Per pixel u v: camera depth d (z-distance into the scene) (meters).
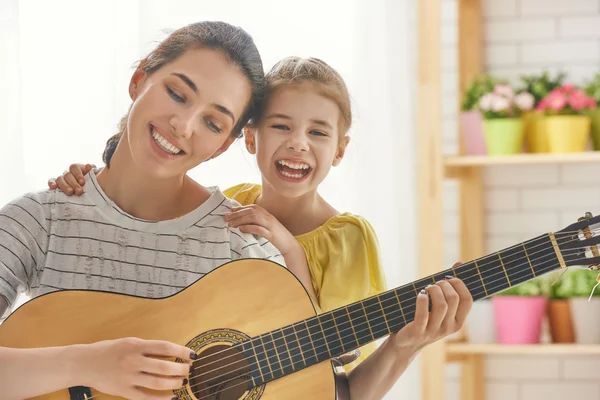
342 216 2.09
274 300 1.52
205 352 1.47
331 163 1.99
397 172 3.17
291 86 1.94
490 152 2.88
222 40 1.59
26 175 3.10
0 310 1.48
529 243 1.56
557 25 3.25
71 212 1.55
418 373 3.11
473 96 2.95
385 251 3.15
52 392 1.40
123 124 1.66
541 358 3.21
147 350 1.38
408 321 1.52
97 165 3.11
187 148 1.55
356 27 3.19
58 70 3.12
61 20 3.12
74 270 1.52
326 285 1.99
